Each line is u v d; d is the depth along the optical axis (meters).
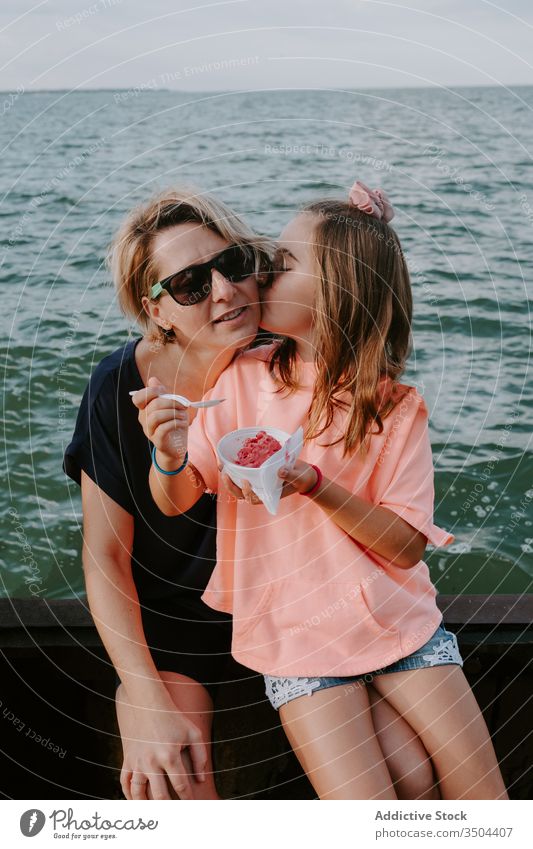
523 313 4.67
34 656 1.50
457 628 1.54
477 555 3.18
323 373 1.44
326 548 1.40
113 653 1.35
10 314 4.46
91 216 5.91
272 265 1.44
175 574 1.51
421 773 1.31
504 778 1.65
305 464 1.34
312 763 1.29
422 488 1.42
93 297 4.67
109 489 1.42
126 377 1.47
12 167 7.02
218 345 1.45
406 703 1.34
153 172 6.83
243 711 1.58
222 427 1.47
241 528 1.41
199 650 1.44
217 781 1.62
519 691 1.58
